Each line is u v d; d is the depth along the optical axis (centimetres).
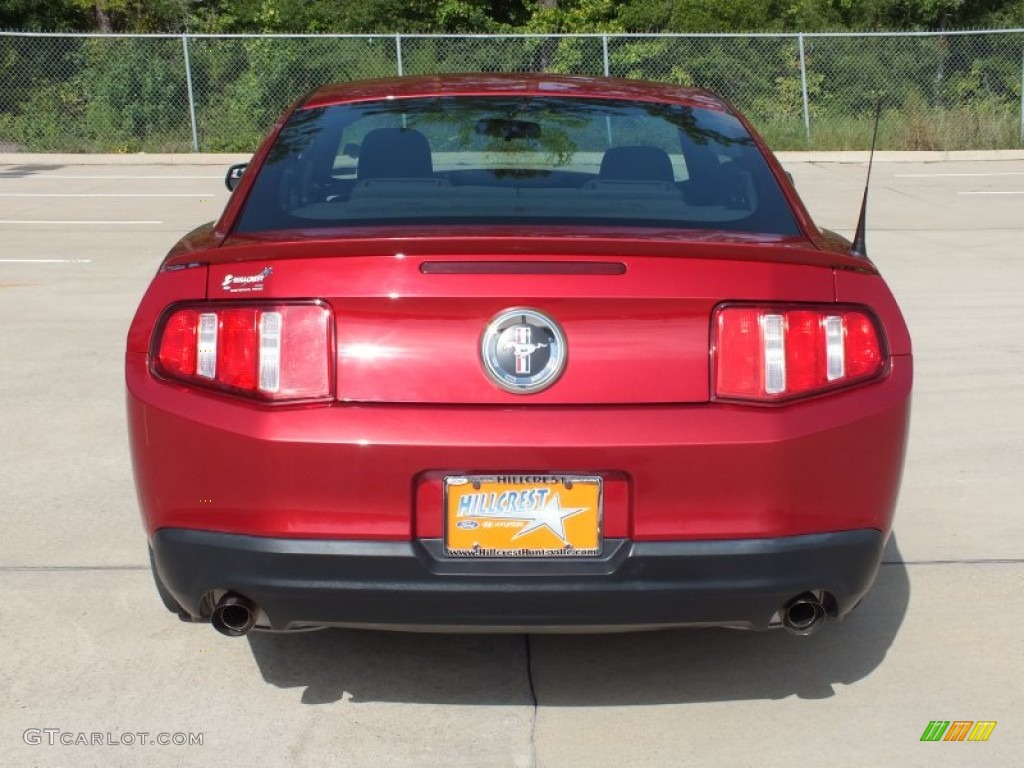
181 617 355
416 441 285
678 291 290
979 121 2114
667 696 350
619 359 290
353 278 290
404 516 289
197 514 297
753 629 309
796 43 2128
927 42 2133
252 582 293
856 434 297
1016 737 330
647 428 288
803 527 297
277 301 293
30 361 718
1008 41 2120
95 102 2086
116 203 1536
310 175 362
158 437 299
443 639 384
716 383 294
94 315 848
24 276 1014
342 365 290
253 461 289
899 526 480
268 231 334
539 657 373
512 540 291
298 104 411
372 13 2891
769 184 367
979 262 1102
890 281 1008
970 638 387
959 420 616
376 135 379
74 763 312
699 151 380
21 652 371
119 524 473
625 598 292
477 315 288
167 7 3019
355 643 381
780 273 297
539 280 288
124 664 365
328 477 288
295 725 333
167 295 304
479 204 344
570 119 390
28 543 453
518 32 2891
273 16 2903
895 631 392
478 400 289
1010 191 1662
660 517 290
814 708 344
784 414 294
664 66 2128
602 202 348
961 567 441
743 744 325
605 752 321
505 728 332
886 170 1933
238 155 2034
